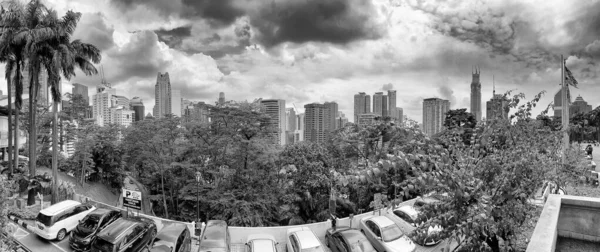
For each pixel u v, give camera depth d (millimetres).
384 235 15289
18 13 25156
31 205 22844
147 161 33469
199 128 31188
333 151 25359
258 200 26219
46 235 16453
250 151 27891
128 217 16641
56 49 25234
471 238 6223
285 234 17469
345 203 23422
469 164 6832
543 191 14547
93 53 27438
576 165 16203
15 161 29000
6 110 37062
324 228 18359
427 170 7156
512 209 6559
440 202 6543
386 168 6102
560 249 5703
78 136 38375
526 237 9148
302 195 25594
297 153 27766
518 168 6391
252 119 30312
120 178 42625
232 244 17016
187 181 30906
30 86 25734
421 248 15523
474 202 5977
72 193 25438
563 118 19922
